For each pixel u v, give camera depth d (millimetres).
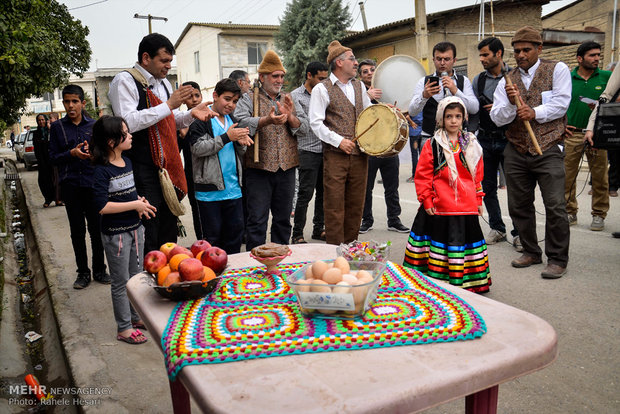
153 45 3555
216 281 1916
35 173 16516
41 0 6586
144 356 3359
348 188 4672
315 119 4418
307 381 1242
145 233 3611
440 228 3703
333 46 4449
